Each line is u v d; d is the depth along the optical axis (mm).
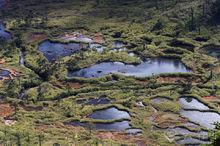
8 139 122312
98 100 157750
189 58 190875
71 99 158625
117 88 166625
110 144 125500
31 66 187750
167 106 150500
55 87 169500
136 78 173500
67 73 181125
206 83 167250
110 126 140750
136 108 150875
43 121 142625
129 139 132125
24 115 146625
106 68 185750
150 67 186875
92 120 143375
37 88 167125
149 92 161625
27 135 126375
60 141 124562
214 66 181875
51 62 191875
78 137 130250
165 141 130000
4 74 180375
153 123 141000
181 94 158750
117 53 198500
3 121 142500
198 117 144875
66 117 146000
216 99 155375
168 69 184625
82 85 170625
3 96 161250
